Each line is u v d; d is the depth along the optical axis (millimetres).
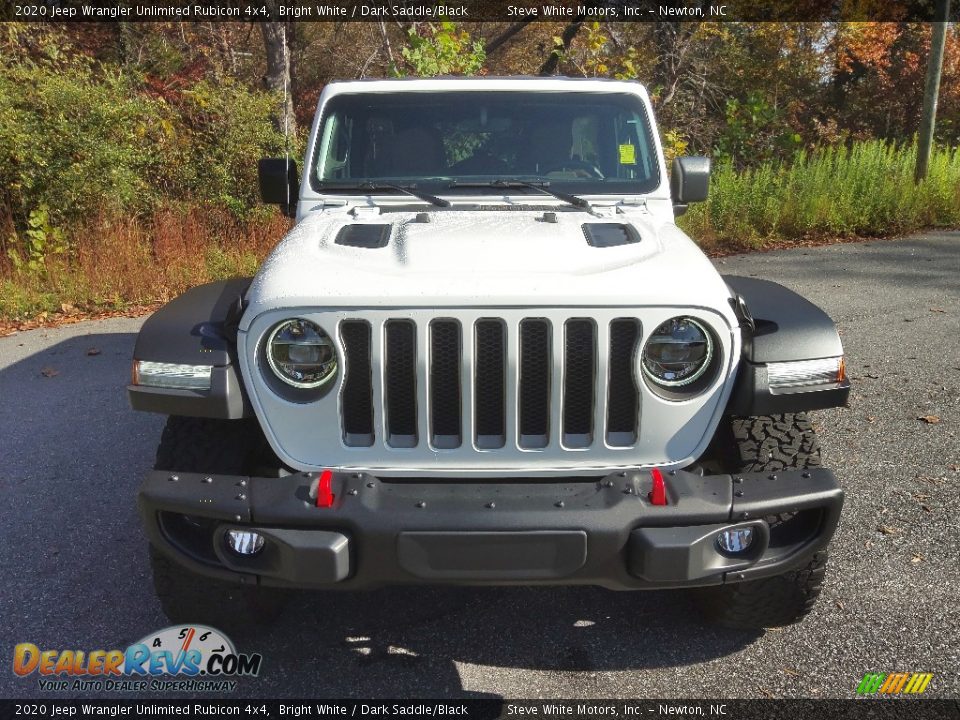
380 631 3197
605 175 3906
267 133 10914
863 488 4230
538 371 2588
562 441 2613
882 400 5445
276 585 2516
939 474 4379
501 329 2545
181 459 2736
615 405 2625
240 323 2582
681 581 2424
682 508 2412
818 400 2627
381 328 2518
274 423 2607
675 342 2566
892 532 3793
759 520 2465
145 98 10430
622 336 2574
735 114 15594
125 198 9266
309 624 3236
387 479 2688
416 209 3639
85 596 3379
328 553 2375
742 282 3061
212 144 10531
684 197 3930
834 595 3322
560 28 18141
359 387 2596
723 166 12609
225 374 2578
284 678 2924
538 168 3926
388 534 2373
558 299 2496
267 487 2477
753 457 2752
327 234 3162
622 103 4023
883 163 13164
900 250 10836
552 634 3164
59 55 10477
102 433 5090
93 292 8344
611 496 2436
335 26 19703
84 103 9305
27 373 6258
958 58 21656
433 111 3961
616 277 2596
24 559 3656
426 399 2559
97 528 3932
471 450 2596
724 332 2574
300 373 2580
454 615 3299
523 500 2424
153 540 2564
